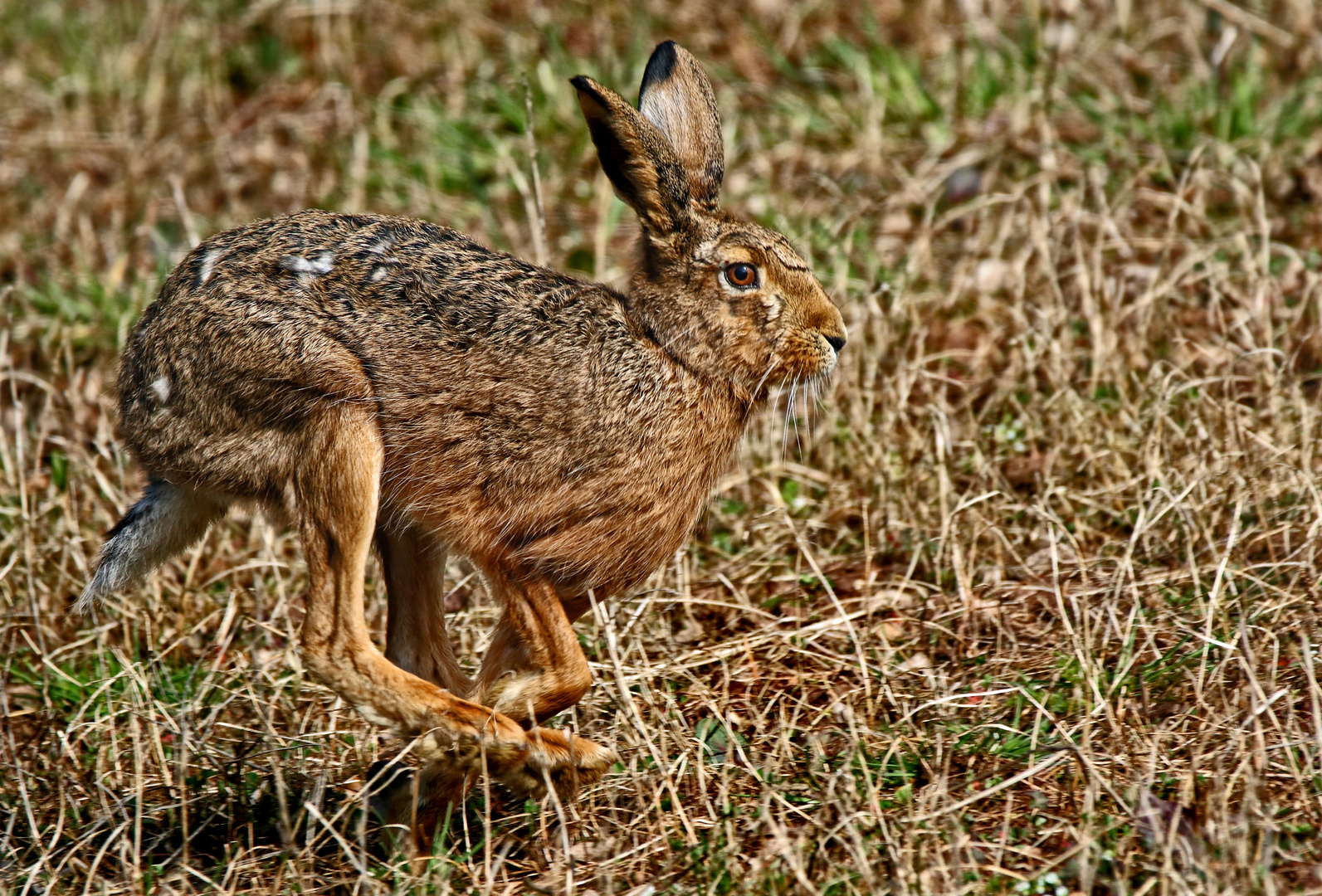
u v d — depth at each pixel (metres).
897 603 10.77
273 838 8.95
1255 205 13.80
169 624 11.05
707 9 18.27
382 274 8.91
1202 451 11.23
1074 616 10.20
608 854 8.49
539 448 8.83
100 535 11.77
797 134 16.09
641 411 8.96
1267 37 16.45
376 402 8.80
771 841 8.44
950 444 11.94
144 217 16.08
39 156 17.44
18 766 9.09
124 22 19.31
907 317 13.29
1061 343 12.55
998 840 8.30
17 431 11.95
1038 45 16.36
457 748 8.59
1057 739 9.05
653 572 9.66
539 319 8.97
